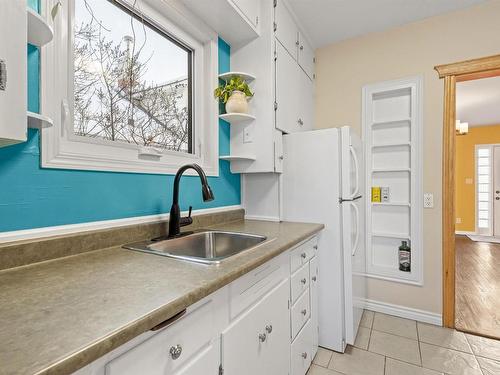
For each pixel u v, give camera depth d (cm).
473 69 206
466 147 603
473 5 207
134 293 67
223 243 154
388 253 242
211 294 81
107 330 50
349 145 182
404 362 170
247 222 194
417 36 227
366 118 245
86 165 109
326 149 188
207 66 182
